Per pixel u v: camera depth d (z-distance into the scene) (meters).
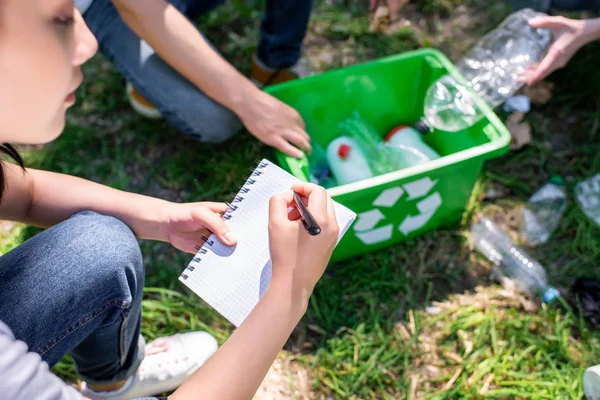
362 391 1.46
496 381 1.47
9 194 1.05
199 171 1.86
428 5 2.23
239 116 1.62
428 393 1.46
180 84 1.70
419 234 1.72
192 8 1.92
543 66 1.72
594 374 1.37
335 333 1.55
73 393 0.74
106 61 2.09
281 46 1.90
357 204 1.45
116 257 0.98
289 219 0.90
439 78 1.69
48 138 0.86
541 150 1.88
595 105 1.99
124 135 1.93
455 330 1.55
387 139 1.82
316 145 1.79
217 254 0.97
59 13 0.72
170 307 1.58
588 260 1.66
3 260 0.96
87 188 1.12
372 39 2.16
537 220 1.74
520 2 2.01
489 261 1.67
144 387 1.37
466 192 1.62
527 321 1.55
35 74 0.73
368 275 1.64
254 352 0.83
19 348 0.70
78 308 0.96
